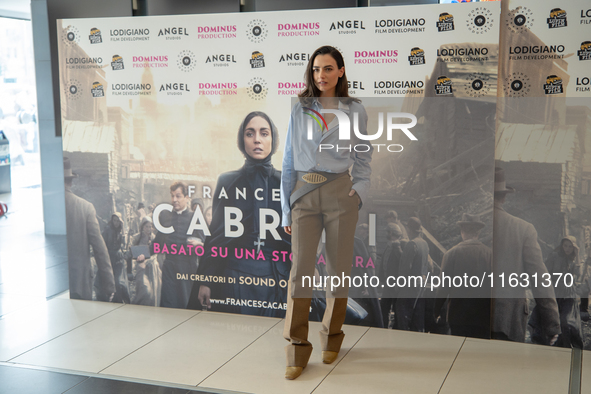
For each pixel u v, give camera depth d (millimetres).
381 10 2814
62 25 3332
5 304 3518
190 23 3131
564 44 2650
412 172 2824
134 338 2955
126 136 3336
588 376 2494
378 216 2910
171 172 3301
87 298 3586
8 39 8336
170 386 2400
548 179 2768
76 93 3377
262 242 3209
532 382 2428
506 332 2930
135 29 3221
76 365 2625
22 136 8805
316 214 2441
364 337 2947
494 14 2684
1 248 4961
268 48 3033
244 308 3303
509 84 2738
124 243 3457
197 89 3178
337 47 2908
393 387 2381
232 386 2398
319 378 2473
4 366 2613
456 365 2609
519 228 2838
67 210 3520
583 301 2799
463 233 2859
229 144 3180
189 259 3354
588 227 2748
